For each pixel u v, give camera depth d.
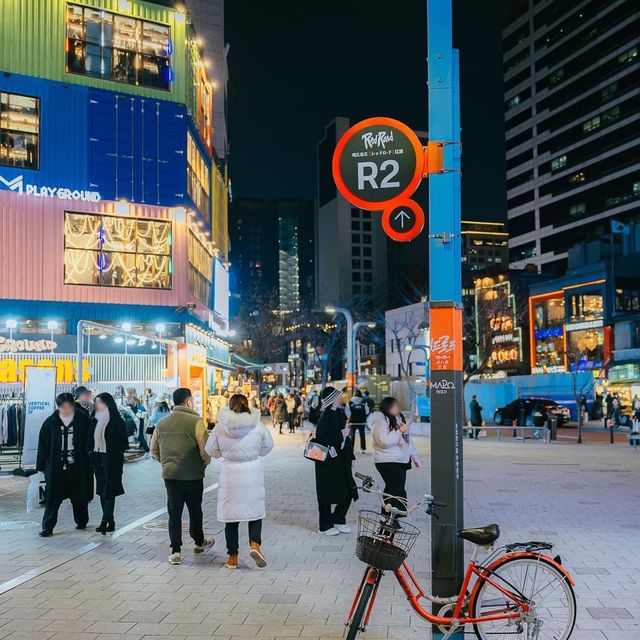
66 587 6.80
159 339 20.81
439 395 5.39
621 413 36.91
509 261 106.25
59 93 26.20
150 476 15.82
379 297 134.62
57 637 5.40
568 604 4.94
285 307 84.12
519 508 11.24
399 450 9.15
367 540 4.77
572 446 25.64
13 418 16.33
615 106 87.19
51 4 26.36
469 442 27.78
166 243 27.78
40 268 25.53
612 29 87.88
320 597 6.45
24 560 7.89
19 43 25.80
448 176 5.59
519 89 105.19
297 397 36.72
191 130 29.77
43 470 9.32
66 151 26.19
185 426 8.02
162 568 7.54
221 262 39.47
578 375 39.81
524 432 28.38
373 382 44.00
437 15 5.74
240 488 7.43
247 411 7.59
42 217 25.67
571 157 94.19
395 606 6.18
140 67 27.86
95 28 27.11
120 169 26.97
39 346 24.47
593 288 57.19
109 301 26.53
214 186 37.00
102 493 9.45
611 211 86.94
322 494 9.23
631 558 7.88
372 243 145.62
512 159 106.25
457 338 5.43
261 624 5.69
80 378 15.76
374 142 5.98
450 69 5.68
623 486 13.97
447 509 5.31
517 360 67.12
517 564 4.91
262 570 7.45
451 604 5.01
